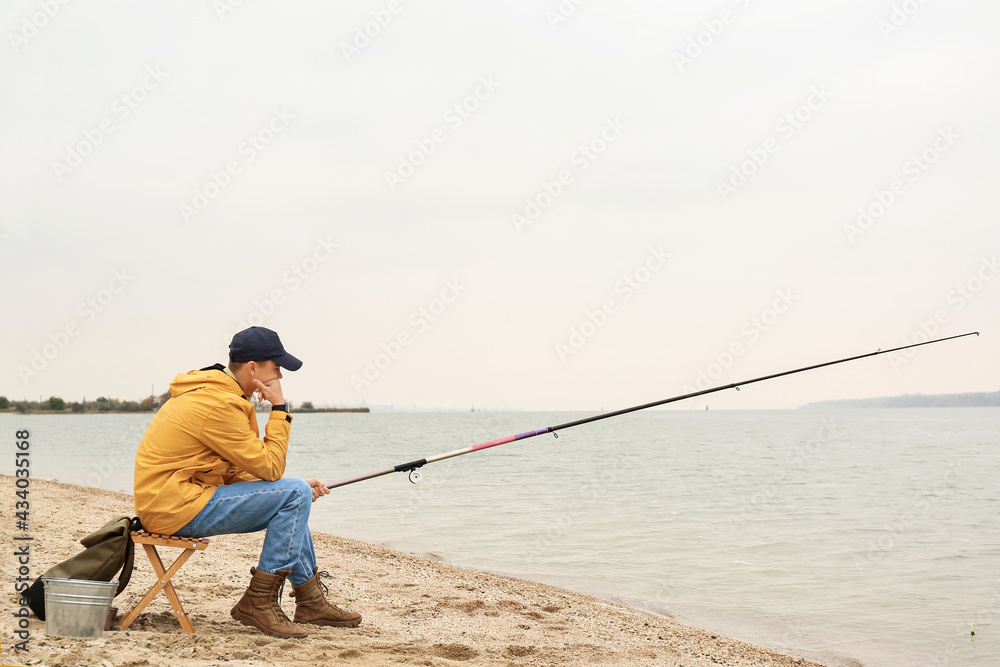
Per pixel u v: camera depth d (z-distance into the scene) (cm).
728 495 1516
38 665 268
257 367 348
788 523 1149
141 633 322
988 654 542
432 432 6300
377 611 487
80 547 545
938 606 671
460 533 1009
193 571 529
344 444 3950
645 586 724
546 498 1423
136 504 325
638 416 13538
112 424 7844
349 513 1194
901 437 4750
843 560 866
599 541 962
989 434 5188
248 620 350
